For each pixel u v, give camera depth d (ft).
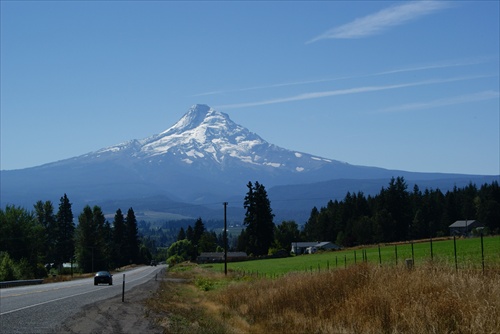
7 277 228.84
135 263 561.84
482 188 508.12
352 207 541.34
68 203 479.00
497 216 434.30
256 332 68.44
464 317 51.62
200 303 112.98
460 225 447.83
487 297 53.78
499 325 48.98
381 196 483.92
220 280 191.83
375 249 275.39
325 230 565.12
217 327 69.21
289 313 73.97
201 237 652.48
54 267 471.62
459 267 69.87
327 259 246.47
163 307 93.35
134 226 564.30
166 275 286.46
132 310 84.17
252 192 412.98
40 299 101.40
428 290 59.36
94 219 469.16
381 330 56.39
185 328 67.26
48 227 467.11
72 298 105.60
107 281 177.17
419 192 544.21
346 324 62.13
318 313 69.36
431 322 52.60
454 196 504.84
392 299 60.23
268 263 287.07
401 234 466.70
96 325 65.21
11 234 331.16
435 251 181.88
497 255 122.42
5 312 74.64
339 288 74.23
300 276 92.27
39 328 60.08
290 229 599.98
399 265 73.15
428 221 490.08
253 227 409.90
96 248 448.65
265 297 86.94
